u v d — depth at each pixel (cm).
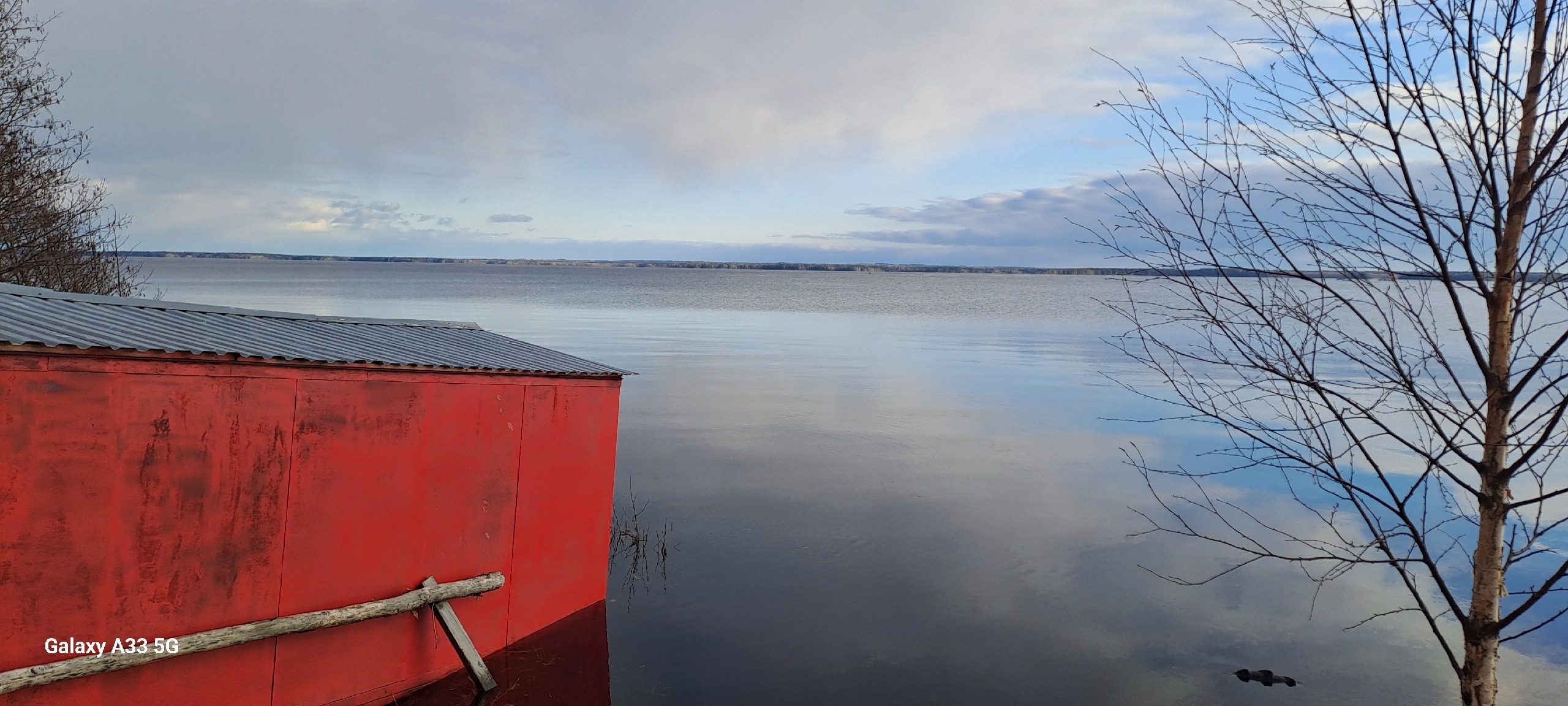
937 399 2817
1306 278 397
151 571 620
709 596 1114
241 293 8181
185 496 636
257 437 675
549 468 926
